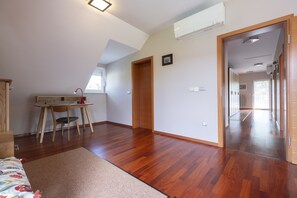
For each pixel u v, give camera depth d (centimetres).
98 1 218
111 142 275
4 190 69
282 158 197
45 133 345
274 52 461
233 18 224
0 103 137
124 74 421
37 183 146
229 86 527
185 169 173
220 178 153
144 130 370
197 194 129
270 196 125
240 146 246
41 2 207
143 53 364
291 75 178
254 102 930
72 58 306
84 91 425
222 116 240
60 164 187
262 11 200
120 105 438
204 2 235
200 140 266
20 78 286
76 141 282
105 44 314
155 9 252
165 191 134
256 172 163
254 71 871
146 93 390
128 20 284
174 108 305
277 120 414
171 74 307
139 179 153
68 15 236
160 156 210
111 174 163
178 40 293
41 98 337
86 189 137
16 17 208
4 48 231
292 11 180
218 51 239
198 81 265
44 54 270
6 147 124
